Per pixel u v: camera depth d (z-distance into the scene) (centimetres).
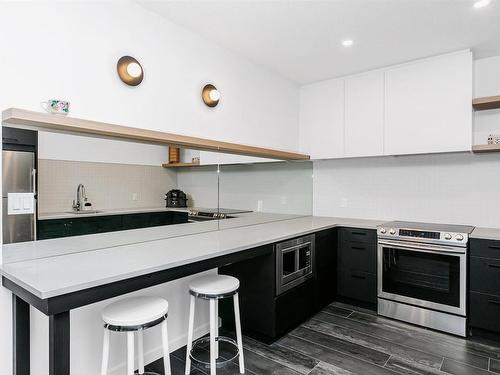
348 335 261
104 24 193
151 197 228
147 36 216
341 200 383
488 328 249
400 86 308
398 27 238
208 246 202
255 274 251
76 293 127
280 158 337
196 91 249
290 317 261
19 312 153
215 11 217
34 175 169
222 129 273
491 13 218
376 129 323
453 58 281
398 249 289
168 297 226
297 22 231
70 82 179
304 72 334
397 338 256
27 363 156
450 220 315
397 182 345
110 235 203
